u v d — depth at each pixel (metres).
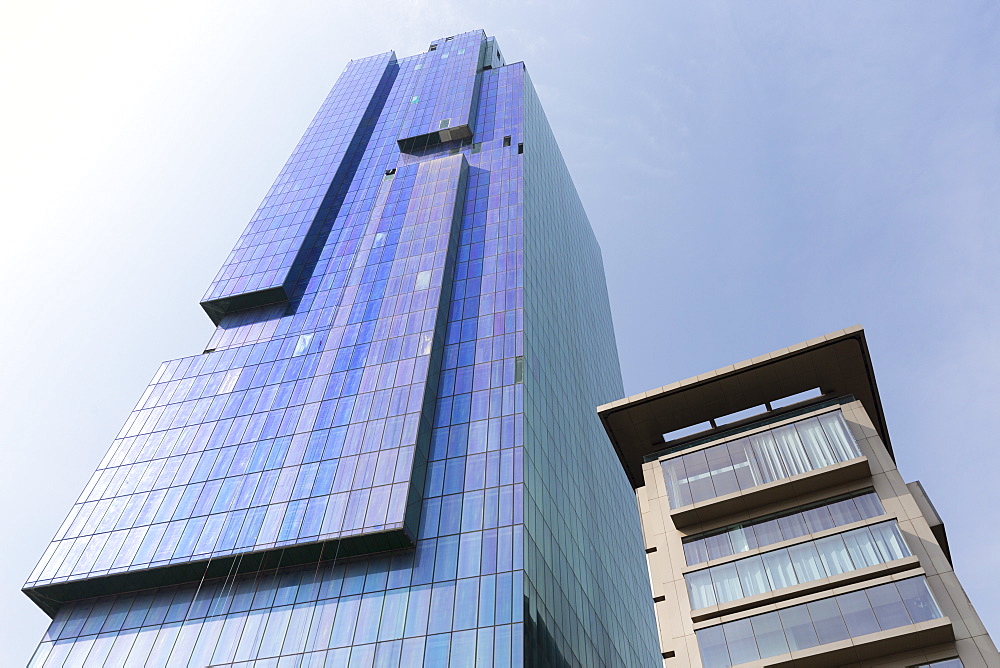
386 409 58.41
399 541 47.66
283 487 54.41
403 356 63.56
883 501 33.81
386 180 95.62
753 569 33.78
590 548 64.00
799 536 34.19
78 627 50.09
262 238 89.31
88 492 59.75
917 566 30.36
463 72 120.50
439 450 55.00
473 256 76.50
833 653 28.81
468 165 93.62
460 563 45.78
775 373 42.19
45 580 52.09
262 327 76.31
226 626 46.50
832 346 40.81
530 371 62.53
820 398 41.81
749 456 38.78
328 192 95.94
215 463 59.28
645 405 43.91
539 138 109.81
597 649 55.44
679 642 32.34
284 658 42.91
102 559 52.88
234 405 65.62
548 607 46.81
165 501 56.97
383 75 126.19
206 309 80.62
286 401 63.78
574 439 71.62
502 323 66.25
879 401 41.62
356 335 68.62
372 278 75.31
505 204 84.06
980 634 27.31
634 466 46.19
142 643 47.25
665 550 36.97
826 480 35.44
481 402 58.34
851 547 32.47
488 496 50.06
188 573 50.78
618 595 70.12
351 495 51.31
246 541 50.41
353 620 44.03
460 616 42.34
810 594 31.50
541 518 51.97
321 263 83.88
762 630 31.02
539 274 78.94
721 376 42.69
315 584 47.59
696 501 37.81
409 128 106.12
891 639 28.03
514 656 39.19
